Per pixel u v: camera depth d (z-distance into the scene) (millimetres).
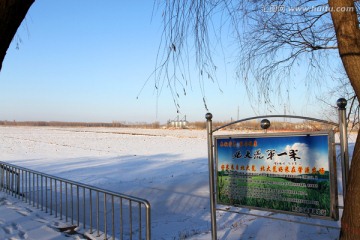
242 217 9344
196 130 107688
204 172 20375
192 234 8289
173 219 10484
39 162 26766
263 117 4910
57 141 54469
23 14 2330
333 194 4137
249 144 5000
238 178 5137
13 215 8094
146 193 13789
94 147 43875
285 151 4594
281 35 6621
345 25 3732
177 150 40719
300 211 4434
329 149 4160
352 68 3684
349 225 3496
